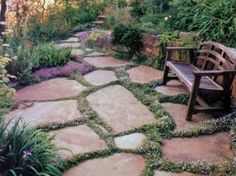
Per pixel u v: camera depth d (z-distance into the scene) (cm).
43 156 248
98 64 555
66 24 820
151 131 323
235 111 366
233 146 295
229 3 472
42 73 498
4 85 351
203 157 283
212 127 328
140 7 720
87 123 342
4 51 446
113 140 309
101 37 664
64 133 321
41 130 300
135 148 294
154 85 449
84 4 923
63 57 549
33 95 422
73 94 423
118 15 770
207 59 409
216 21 468
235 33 446
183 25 550
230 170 258
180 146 301
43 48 565
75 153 283
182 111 375
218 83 388
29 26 725
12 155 236
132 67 536
